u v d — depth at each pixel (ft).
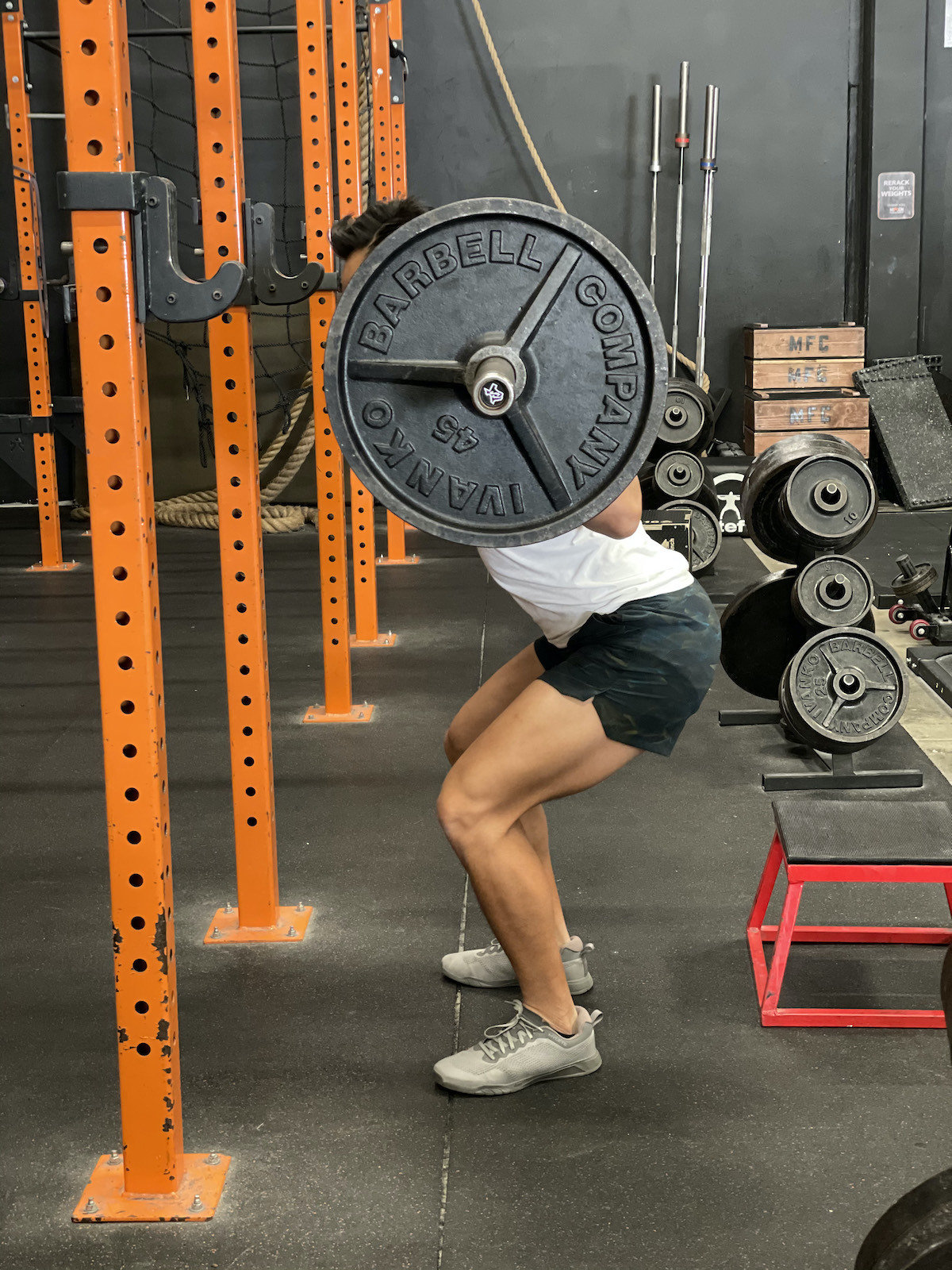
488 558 6.20
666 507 18.99
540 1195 5.71
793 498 11.46
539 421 4.65
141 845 5.41
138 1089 5.65
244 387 7.67
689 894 8.84
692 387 21.06
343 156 12.90
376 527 25.44
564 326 4.56
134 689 5.25
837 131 26.20
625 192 26.53
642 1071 6.70
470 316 4.58
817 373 25.26
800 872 6.96
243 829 8.30
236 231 7.36
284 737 12.59
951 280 26.30
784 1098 6.42
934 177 25.90
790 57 25.90
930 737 12.27
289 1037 7.11
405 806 10.69
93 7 4.75
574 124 26.27
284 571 21.53
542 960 6.42
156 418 26.32
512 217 4.46
